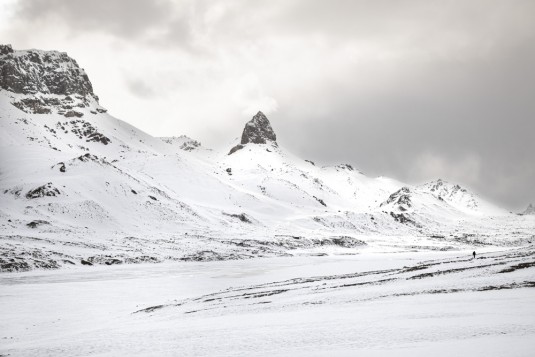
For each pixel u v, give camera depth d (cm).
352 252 17700
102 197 18812
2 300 6356
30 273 9994
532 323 2703
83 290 7369
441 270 6284
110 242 14512
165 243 15538
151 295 6769
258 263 12700
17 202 16550
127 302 6150
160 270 10694
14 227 14175
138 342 3206
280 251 16488
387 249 19688
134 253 13288
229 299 5600
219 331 3369
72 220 16188
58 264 10981
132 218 18275
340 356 2272
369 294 4809
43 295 6825
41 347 3375
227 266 11712
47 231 14450
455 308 3450
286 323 3475
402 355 2173
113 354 2850
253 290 6512
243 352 2586
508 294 3875
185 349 2809
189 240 16662
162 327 3844
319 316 3691
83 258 11838
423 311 3447
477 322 2850
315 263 12381
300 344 2678
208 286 7694
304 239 19600
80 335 3853
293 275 8994
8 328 4541
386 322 3136
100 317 5062
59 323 4741
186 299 6156
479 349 2159
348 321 3312
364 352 2320
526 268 5197
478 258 7769
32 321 4888
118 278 9081
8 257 10588
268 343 2786
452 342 2383
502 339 2353
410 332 2734
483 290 4216
